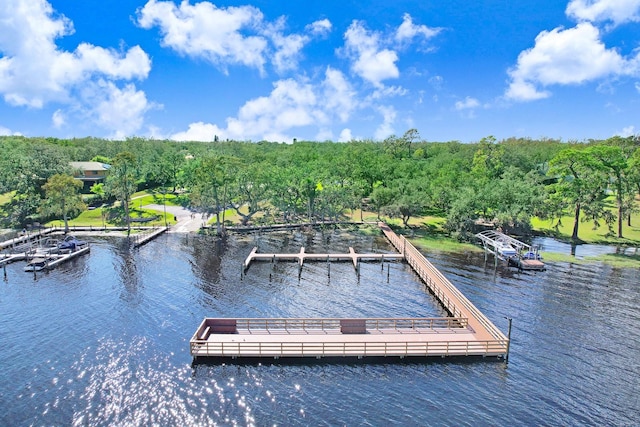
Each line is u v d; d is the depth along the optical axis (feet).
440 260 237.66
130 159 333.42
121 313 158.51
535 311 164.14
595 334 144.97
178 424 98.94
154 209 377.30
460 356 127.34
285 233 310.86
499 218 279.90
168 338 139.03
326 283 197.88
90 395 109.19
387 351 126.82
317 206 346.95
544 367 123.75
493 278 204.74
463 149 590.14
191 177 422.00
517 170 387.14
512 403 106.73
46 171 356.59
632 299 177.58
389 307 168.86
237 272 212.64
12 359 125.70
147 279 199.52
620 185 292.20
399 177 395.75
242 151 593.83
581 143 613.52
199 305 167.22
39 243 265.54
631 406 106.22
